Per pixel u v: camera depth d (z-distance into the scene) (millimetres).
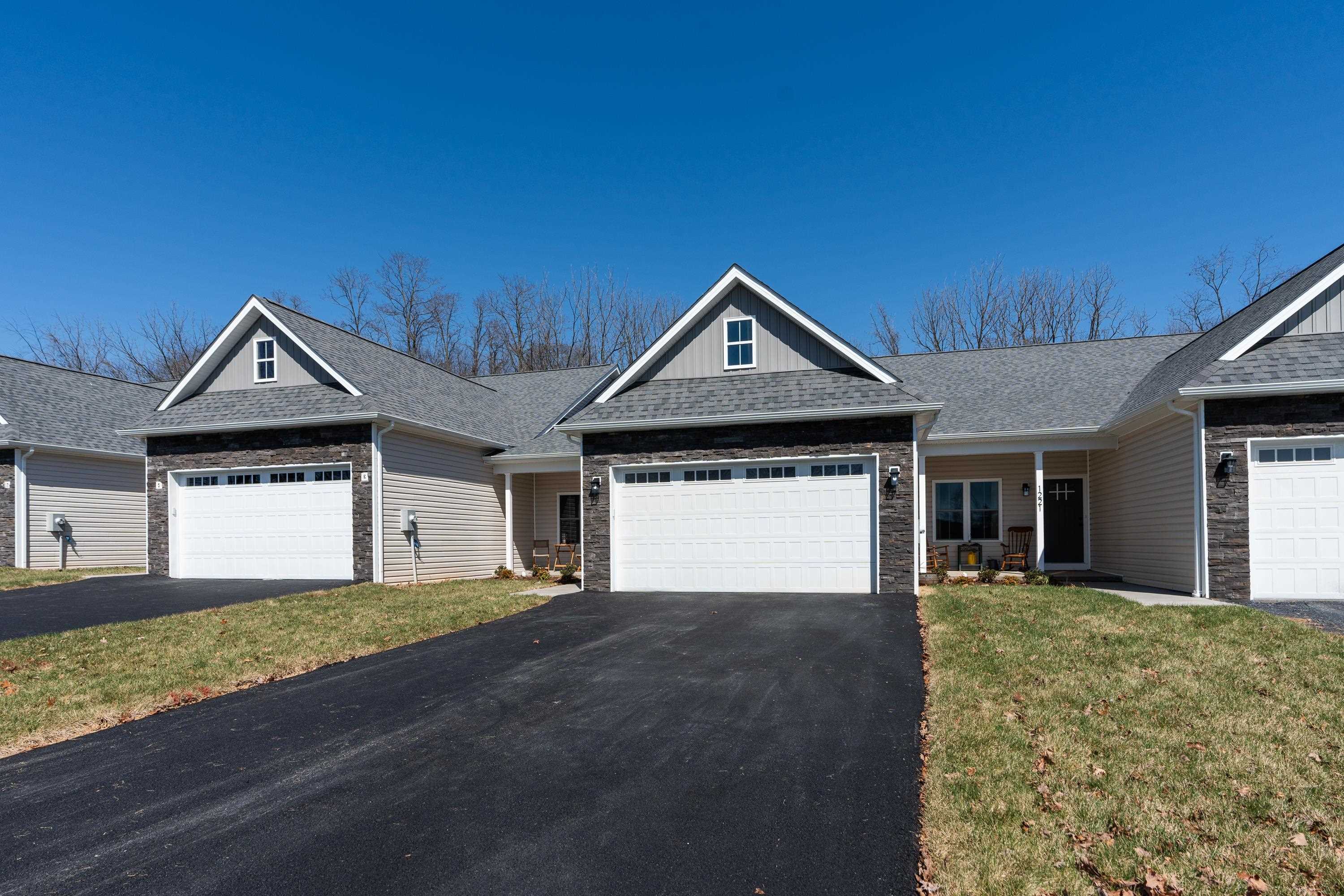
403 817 4582
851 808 4645
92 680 7566
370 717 6598
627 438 14445
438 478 17359
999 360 19922
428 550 16906
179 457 16812
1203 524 11859
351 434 15570
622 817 4559
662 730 6156
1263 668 7371
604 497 14500
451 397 19781
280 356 17359
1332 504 11344
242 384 17625
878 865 3967
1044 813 4469
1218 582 11695
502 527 19859
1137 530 14719
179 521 16828
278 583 15164
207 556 16594
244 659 8492
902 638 9344
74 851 4164
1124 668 7441
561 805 4746
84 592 14086
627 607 12375
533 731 6176
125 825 4488
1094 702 6422
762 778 5129
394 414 15508
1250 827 4309
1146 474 14234
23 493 18609
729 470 13984
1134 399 15180
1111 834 4227
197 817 4602
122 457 20797
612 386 15273
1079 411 16000
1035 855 3986
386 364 18828
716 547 13961
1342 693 6609
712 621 10805
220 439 16500
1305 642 8320
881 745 5715
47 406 20578
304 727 6320
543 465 18781
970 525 18297
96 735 6129
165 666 8125
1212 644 8312
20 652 8570
